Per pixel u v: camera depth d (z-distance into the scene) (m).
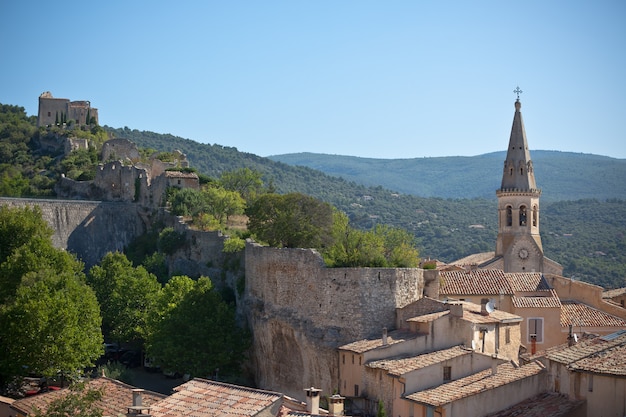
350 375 114.69
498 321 116.19
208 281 146.12
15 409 89.56
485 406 83.19
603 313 140.88
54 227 195.50
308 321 127.44
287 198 156.62
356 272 124.38
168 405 67.12
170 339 136.12
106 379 89.19
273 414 64.00
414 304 122.31
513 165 198.38
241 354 139.75
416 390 98.62
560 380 80.62
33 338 115.00
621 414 70.06
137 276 162.62
